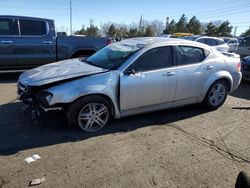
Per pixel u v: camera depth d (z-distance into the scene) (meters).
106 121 4.32
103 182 2.94
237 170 3.27
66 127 4.32
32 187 2.81
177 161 3.42
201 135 4.24
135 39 5.23
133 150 3.66
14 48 7.63
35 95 4.03
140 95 4.41
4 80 7.94
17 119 4.64
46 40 7.98
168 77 4.60
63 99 3.85
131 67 4.31
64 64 4.88
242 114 5.32
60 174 3.05
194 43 5.04
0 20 7.40
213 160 3.48
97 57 5.02
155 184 2.94
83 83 3.98
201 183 2.99
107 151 3.61
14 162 3.27
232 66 5.48
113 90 4.18
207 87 5.16
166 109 5.13
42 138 3.94
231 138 4.18
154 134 4.21
